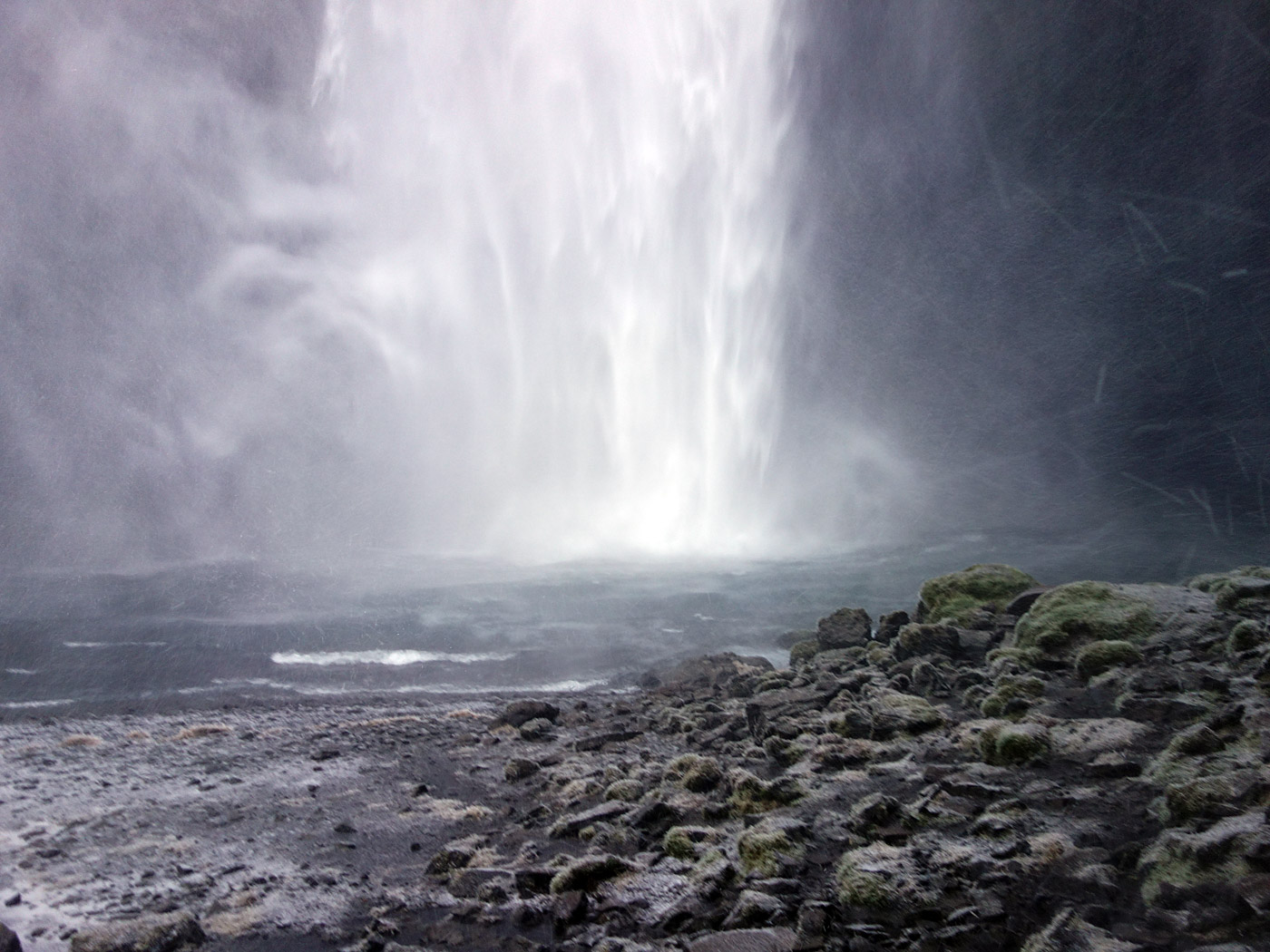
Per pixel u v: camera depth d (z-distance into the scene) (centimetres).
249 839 553
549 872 440
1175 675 533
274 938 415
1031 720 511
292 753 769
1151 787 407
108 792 666
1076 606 661
